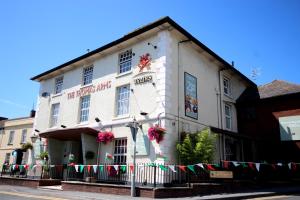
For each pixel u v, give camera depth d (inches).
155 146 514.9
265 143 783.1
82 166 556.4
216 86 741.3
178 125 554.6
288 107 774.5
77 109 721.0
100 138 600.4
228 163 580.1
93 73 714.8
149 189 411.2
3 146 1140.5
